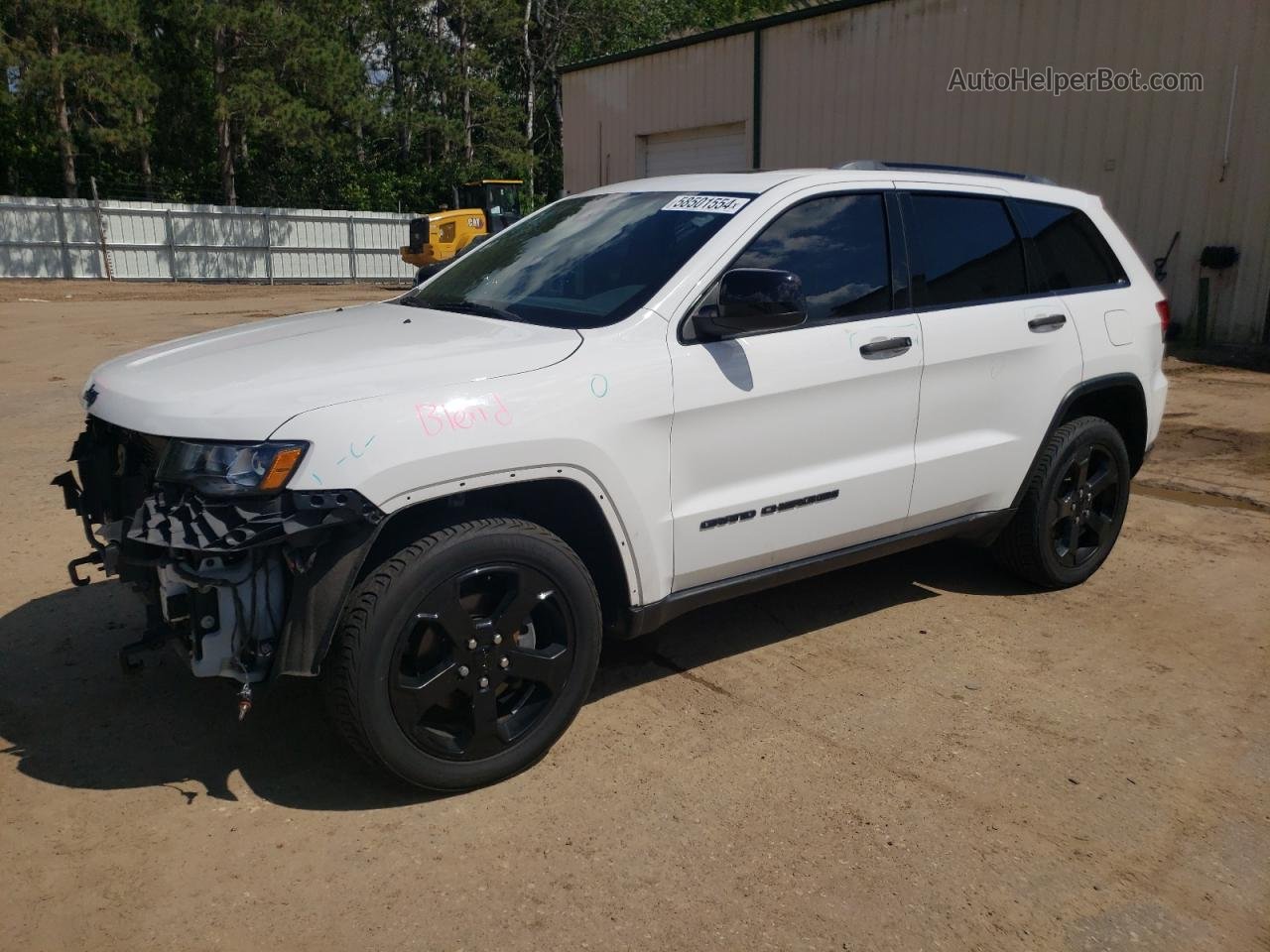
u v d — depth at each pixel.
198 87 34.12
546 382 3.14
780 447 3.70
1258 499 6.57
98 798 3.14
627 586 3.44
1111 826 3.10
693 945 2.57
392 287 32.19
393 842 2.95
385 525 2.98
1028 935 2.64
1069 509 4.82
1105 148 13.31
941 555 5.52
